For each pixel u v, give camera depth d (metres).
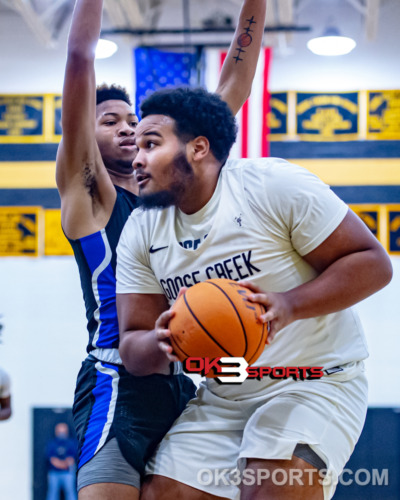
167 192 2.83
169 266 2.89
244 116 9.91
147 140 2.85
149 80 10.44
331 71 11.46
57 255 11.56
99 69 11.49
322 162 11.39
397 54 11.39
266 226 2.78
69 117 3.20
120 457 3.00
